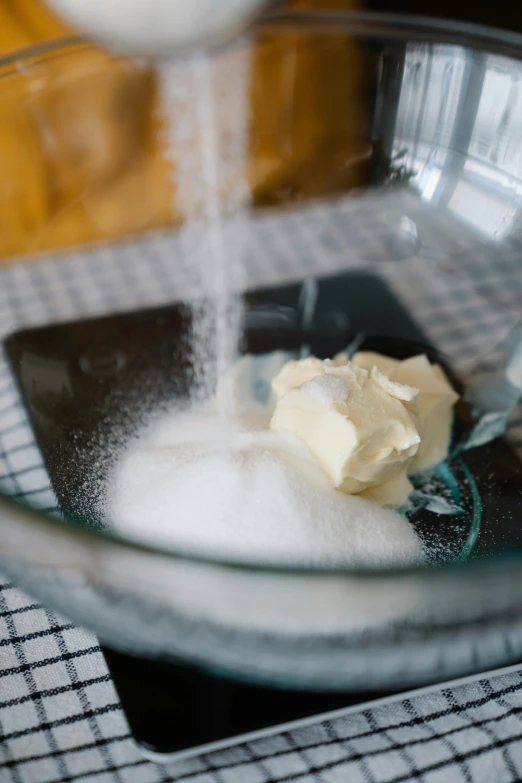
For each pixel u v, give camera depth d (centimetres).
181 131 55
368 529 41
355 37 51
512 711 39
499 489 45
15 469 43
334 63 53
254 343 50
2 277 52
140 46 39
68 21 39
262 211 57
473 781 38
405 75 51
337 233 55
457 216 53
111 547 35
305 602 33
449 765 38
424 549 42
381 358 48
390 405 44
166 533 39
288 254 54
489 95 49
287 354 50
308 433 44
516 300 52
